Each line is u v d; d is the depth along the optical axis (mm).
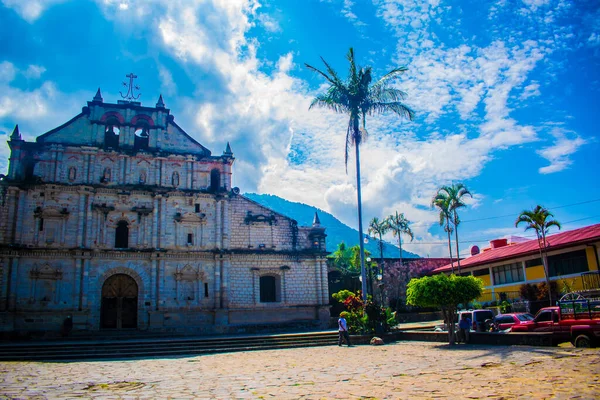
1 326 38156
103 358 28812
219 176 48344
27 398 14102
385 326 35719
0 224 39969
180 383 17203
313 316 48562
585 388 12781
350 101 40312
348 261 62094
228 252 46062
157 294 43031
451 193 56594
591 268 41625
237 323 45469
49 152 42844
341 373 18625
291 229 50062
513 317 30750
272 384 16297
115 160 44750
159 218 44906
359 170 39875
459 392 13133
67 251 41125
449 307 29047
